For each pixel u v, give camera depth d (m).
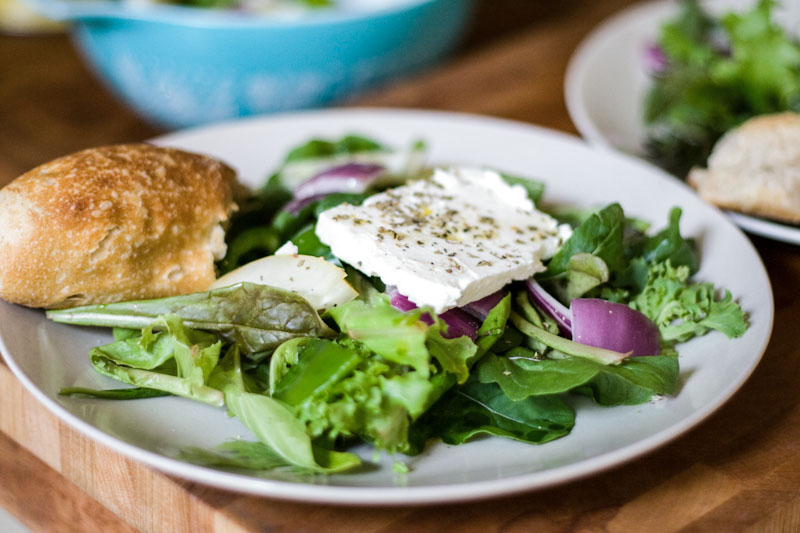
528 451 0.42
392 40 0.72
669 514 0.42
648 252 0.50
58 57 0.82
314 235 0.48
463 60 0.71
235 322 0.45
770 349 0.48
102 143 0.70
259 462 0.41
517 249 0.48
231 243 0.50
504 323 0.45
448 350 0.43
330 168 0.53
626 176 0.56
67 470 0.46
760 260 0.49
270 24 0.68
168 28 0.68
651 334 0.46
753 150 0.56
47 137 0.69
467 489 0.39
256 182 0.58
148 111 0.74
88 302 0.46
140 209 0.46
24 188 0.46
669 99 0.65
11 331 0.45
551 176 0.57
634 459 0.41
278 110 0.74
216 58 0.70
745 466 0.43
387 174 0.54
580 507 0.42
